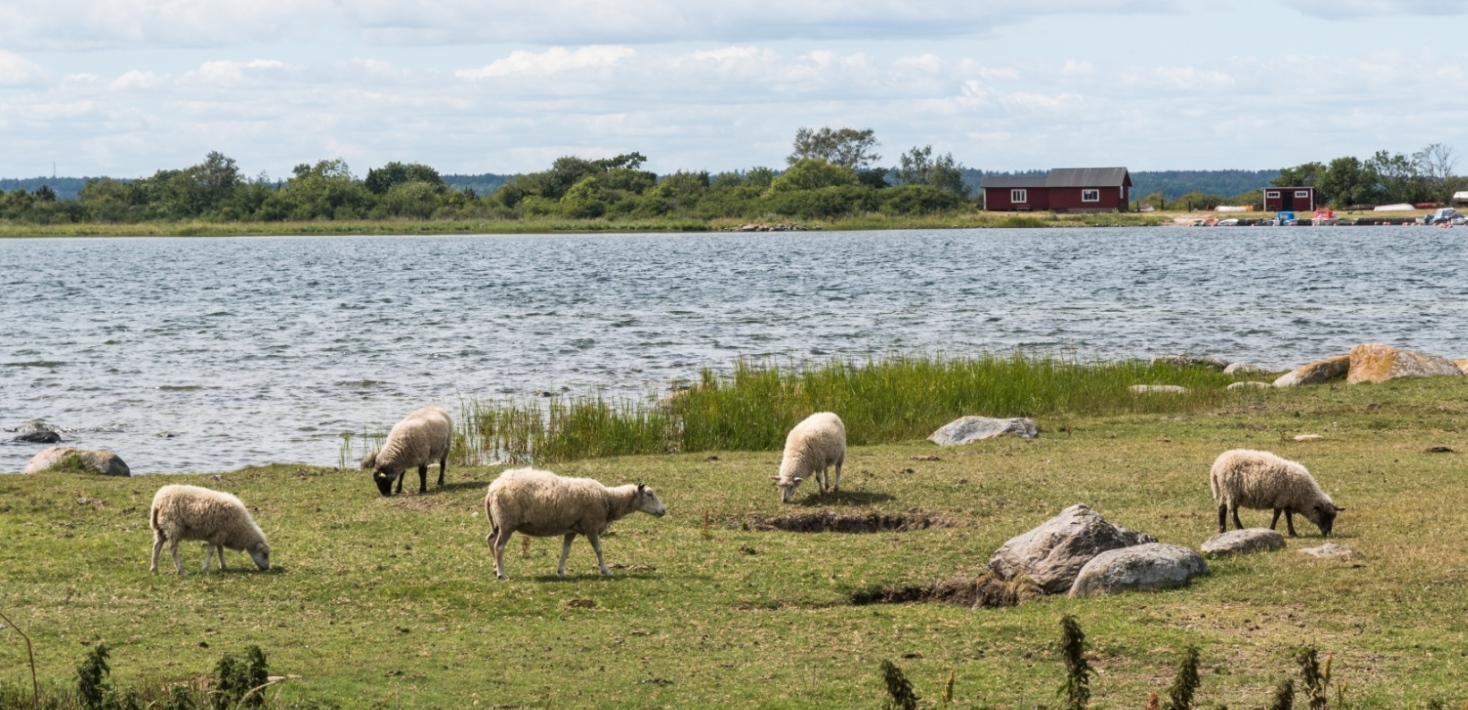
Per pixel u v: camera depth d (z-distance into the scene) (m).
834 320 63.00
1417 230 160.88
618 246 149.50
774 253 128.12
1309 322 60.00
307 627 15.49
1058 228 180.88
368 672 13.75
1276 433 29.38
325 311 70.00
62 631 15.20
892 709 11.09
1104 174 197.00
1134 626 14.93
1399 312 64.00
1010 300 73.12
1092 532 17.17
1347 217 181.62
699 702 12.97
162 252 145.25
